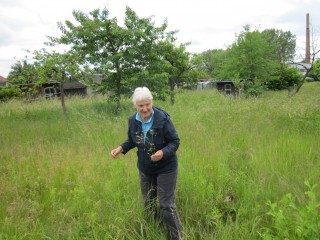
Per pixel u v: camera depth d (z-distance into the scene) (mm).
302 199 3520
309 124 7086
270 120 7727
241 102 10742
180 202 3775
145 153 3111
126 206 3488
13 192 4109
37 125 9195
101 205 3598
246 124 7492
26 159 5496
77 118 9836
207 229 3252
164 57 13695
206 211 3553
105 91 11695
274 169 4566
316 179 4148
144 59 11656
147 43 11375
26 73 13875
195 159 4832
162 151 2932
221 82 22734
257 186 3867
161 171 3104
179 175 4148
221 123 7824
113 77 11477
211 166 4559
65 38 10906
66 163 5066
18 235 3121
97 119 8961
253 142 6008
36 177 4590
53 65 10398
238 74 17875
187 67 14484
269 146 5539
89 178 4312
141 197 3754
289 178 4262
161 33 11648
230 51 19094
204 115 8977
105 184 4055
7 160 5605
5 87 17328
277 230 2775
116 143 6602
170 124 3057
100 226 3150
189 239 3072
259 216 3244
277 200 3639
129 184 4098
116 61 11047
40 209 3670
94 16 11164
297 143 5609
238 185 4008
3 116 11422
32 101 16062
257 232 2941
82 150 5988
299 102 9273
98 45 11164
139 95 2918
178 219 3145
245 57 17922
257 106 9266
